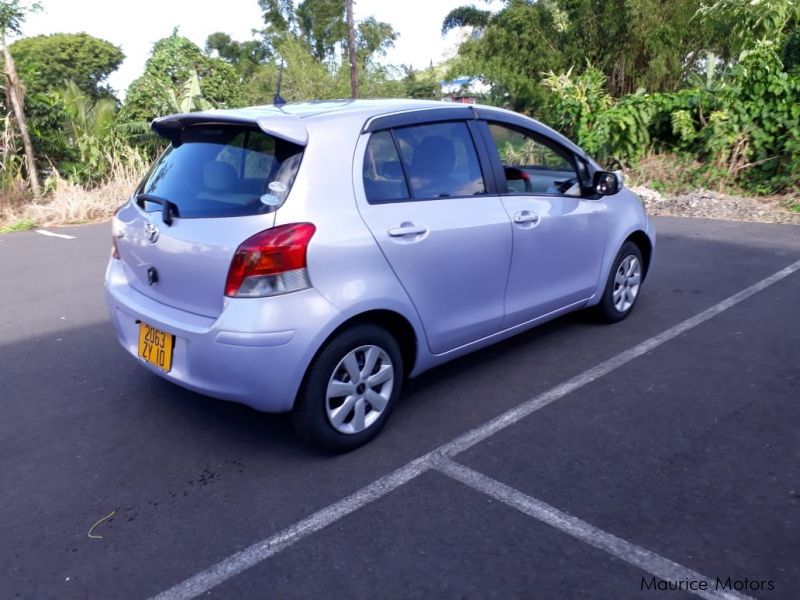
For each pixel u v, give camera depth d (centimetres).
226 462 356
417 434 377
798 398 404
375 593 261
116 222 396
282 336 315
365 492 325
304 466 349
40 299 666
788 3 1238
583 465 342
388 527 299
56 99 1363
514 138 441
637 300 593
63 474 350
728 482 323
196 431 390
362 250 336
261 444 373
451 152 396
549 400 412
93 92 4859
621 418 388
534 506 310
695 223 902
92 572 278
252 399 325
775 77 1023
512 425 384
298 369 322
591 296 499
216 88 1856
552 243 448
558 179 469
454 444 366
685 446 356
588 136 1188
